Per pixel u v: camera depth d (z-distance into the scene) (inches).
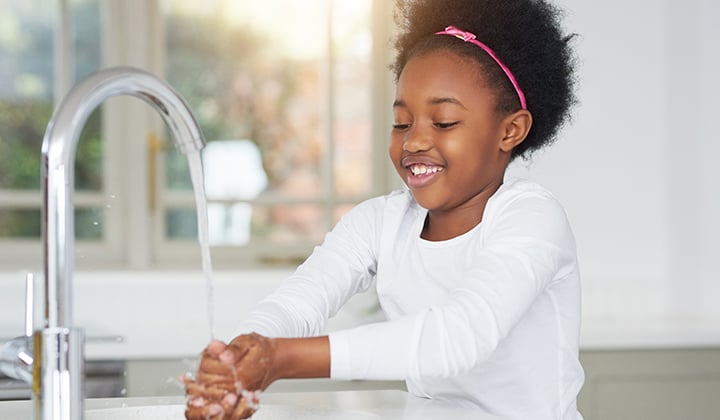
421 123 48.4
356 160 129.1
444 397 52.3
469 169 48.6
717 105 121.9
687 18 121.6
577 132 119.8
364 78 128.9
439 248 51.9
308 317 50.6
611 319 118.0
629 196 121.1
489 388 50.2
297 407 47.8
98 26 123.3
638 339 103.6
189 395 38.5
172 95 38.4
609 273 120.9
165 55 124.6
